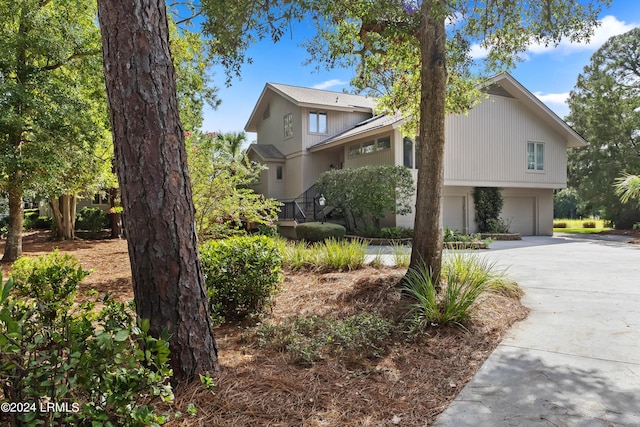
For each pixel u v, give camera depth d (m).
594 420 2.19
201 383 2.42
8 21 8.08
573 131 17.56
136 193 2.31
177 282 2.39
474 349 3.30
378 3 4.58
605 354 3.17
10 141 7.88
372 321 3.57
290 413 2.20
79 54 8.84
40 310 1.79
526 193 18.69
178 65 8.73
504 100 16.52
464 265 5.11
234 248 4.18
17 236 9.31
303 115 18.05
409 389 2.58
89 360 1.50
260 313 4.13
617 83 21.78
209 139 7.82
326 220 16.44
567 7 4.98
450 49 5.51
